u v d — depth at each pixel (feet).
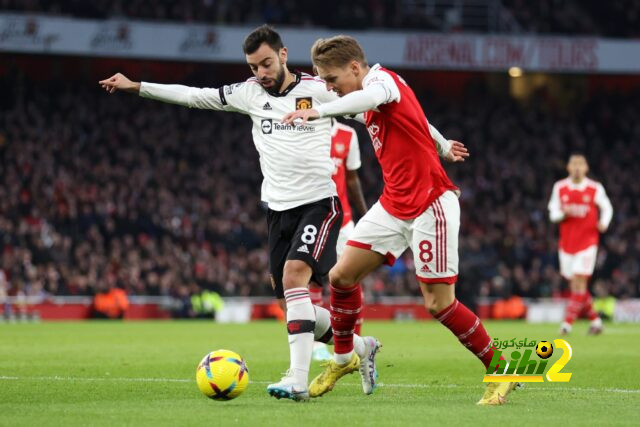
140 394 43.21
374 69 39.96
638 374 55.52
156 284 156.25
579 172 100.68
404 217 39.93
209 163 200.13
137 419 33.81
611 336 100.94
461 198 200.95
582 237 101.91
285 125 43.78
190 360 64.28
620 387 48.06
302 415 35.01
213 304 155.33
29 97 205.67
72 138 197.26
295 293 41.27
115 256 157.58
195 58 191.42
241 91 44.55
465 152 43.57
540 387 47.57
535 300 167.94
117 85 43.57
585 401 40.93
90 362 62.44
